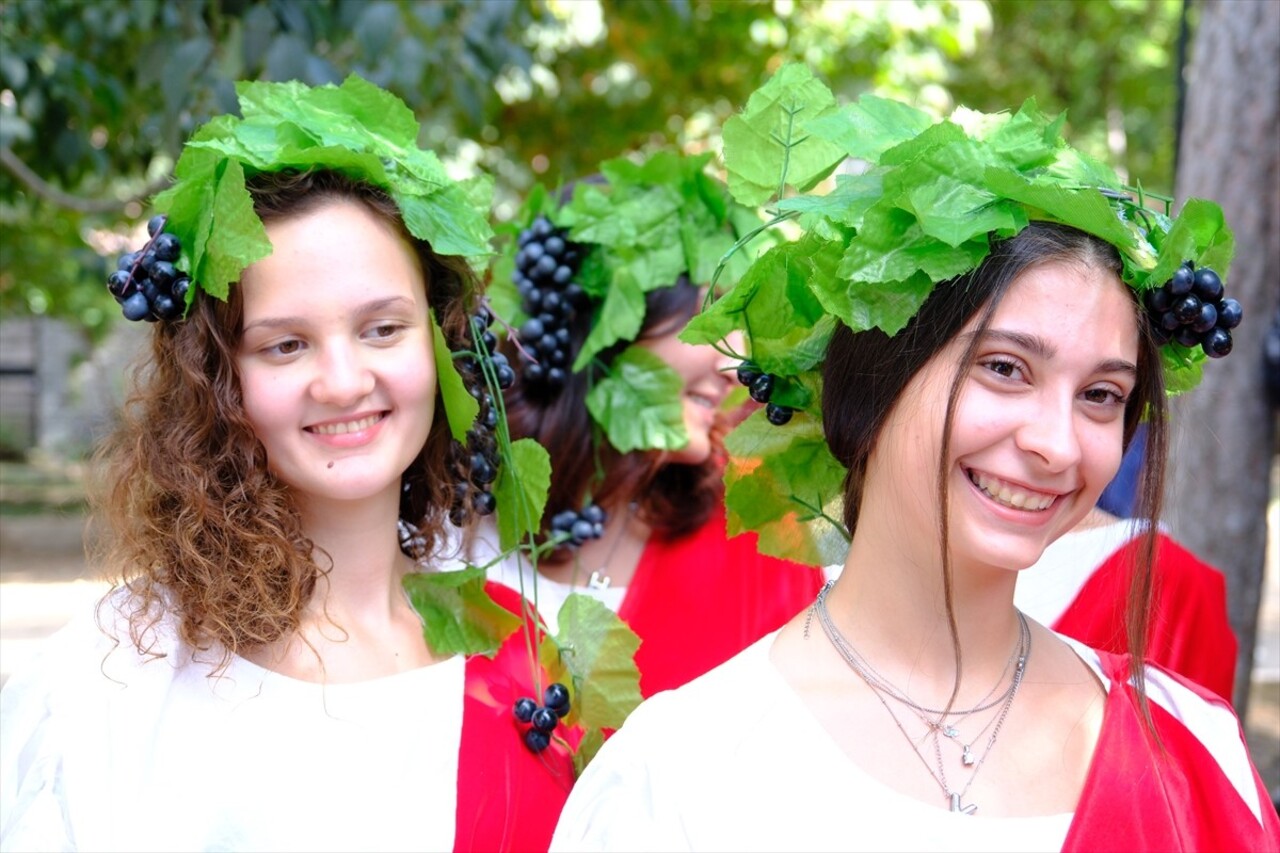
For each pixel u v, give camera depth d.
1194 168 2.86
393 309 1.54
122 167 4.11
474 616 1.74
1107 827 1.25
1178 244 1.31
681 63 5.93
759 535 1.69
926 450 1.30
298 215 1.52
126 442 1.62
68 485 13.24
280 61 2.77
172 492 1.54
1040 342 1.25
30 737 1.47
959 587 1.34
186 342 1.53
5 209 7.16
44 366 15.91
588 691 1.78
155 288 1.53
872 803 1.26
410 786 1.54
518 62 3.31
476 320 1.75
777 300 1.46
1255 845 1.32
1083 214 1.26
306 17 2.88
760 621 2.24
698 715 1.34
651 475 2.28
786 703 1.34
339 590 1.64
